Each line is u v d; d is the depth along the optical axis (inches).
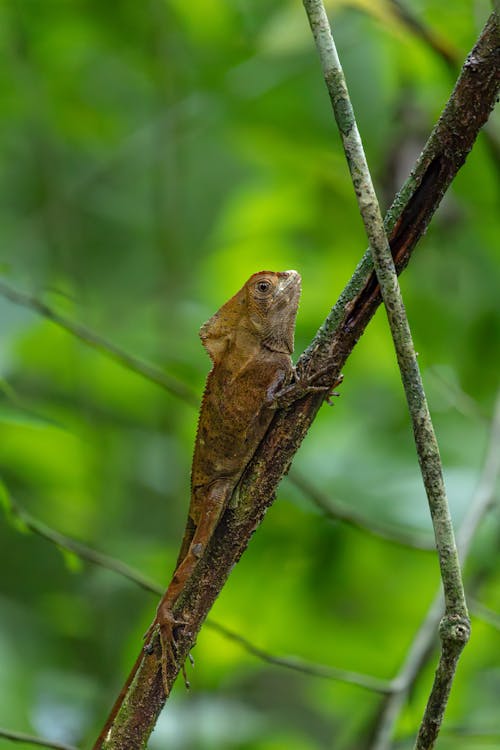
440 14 432.1
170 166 549.0
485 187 434.0
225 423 274.8
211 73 510.9
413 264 485.1
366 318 206.5
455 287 480.4
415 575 448.5
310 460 457.4
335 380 211.3
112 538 495.2
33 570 497.4
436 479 181.2
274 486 219.6
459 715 420.5
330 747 468.1
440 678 182.4
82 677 437.4
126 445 515.8
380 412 502.6
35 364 507.8
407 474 436.8
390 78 437.7
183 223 569.0
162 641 224.5
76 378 488.1
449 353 478.3
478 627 420.5
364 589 449.7
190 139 573.9
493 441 348.8
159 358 482.6
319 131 478.3
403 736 367.6
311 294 509.4
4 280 360.5
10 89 547.2
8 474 502.0
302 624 447.2
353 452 461.1
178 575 241.4
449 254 481.1
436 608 316.2
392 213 189.2
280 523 442.9
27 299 328.8
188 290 558.9
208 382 285.9
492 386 476.4
